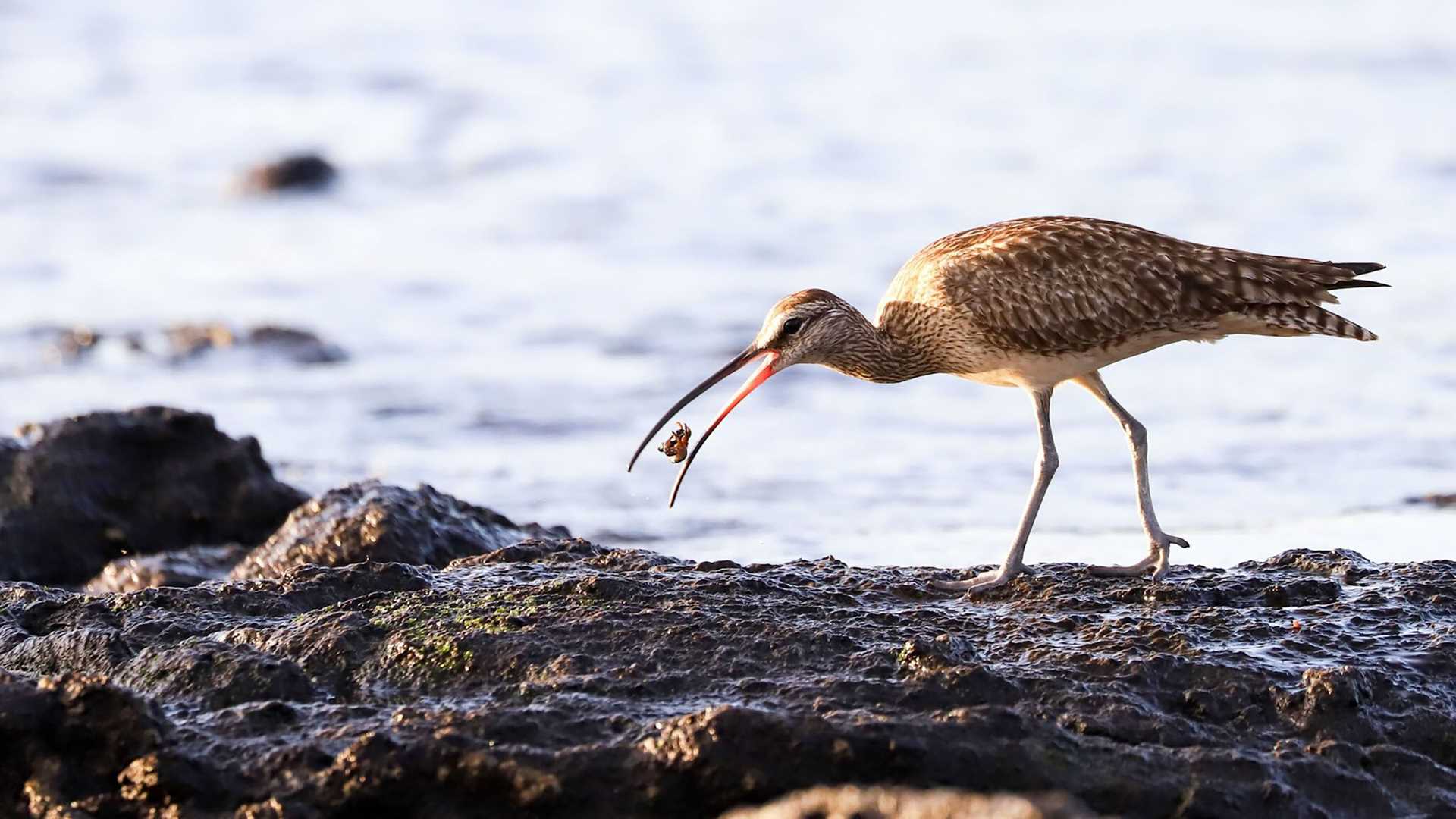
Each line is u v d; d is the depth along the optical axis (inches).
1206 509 577.3
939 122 1482.5
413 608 354.9
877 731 285.4
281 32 1999.3
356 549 482.0
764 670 326.6
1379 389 746.2
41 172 1386.6
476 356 863.7
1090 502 592.4
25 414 778.2
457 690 325.7
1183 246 410.3
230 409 779.4
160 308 986.7
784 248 1071.6
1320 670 323.0
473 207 1238.9
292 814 277.4
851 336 440.1
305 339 881.5
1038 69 1717.5
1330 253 1006.4
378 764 282.2
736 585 371.6
